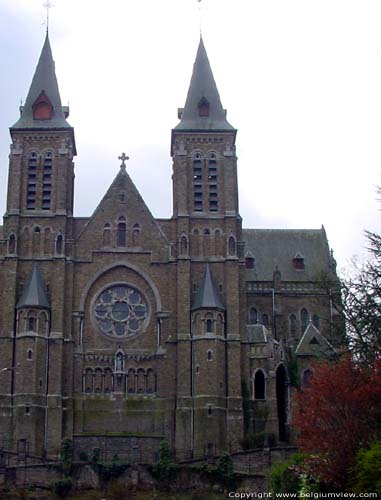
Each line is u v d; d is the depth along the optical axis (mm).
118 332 93500
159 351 92562
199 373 90250
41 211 96188
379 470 42281
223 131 100312
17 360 89312
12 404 88250
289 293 111438
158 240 96625
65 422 89188
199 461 81125
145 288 95125
